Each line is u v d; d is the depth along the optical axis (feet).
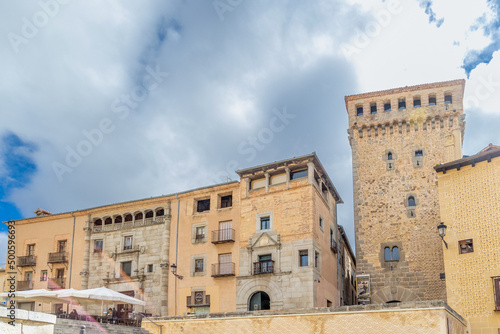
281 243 133.90
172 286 146.82
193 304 141.38
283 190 138.41
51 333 44.60
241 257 138.82
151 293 149.07
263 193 141.69
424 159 136.98
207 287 141.49
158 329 98.48
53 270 167.43
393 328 75.00
